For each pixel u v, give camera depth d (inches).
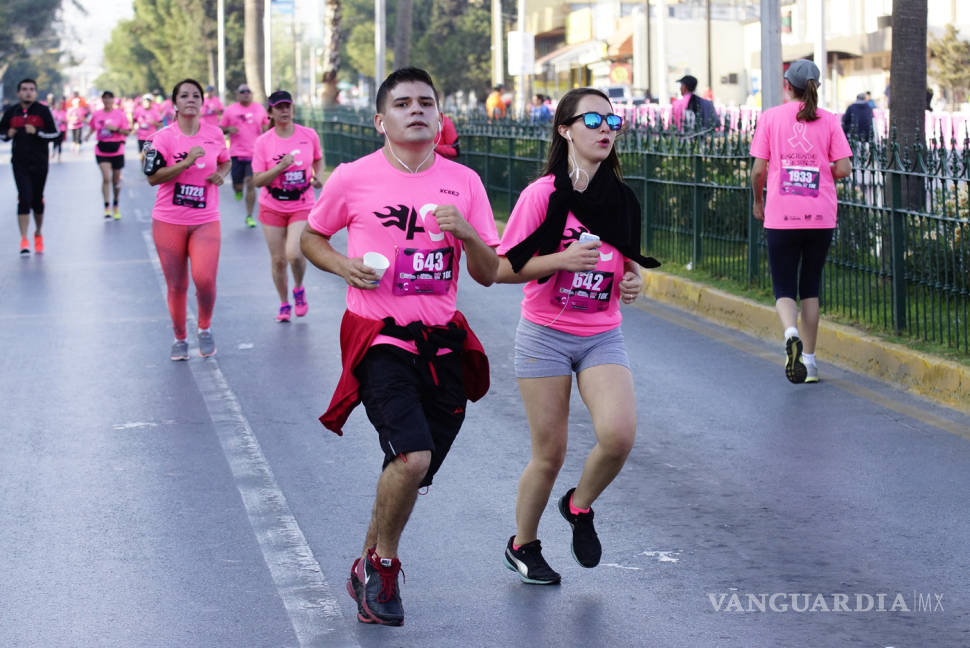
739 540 218.7
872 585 197.0
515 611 189.2
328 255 183.5
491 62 2642.7
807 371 339.3
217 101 1224.8
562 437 195.2
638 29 1926.7
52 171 1339.8
